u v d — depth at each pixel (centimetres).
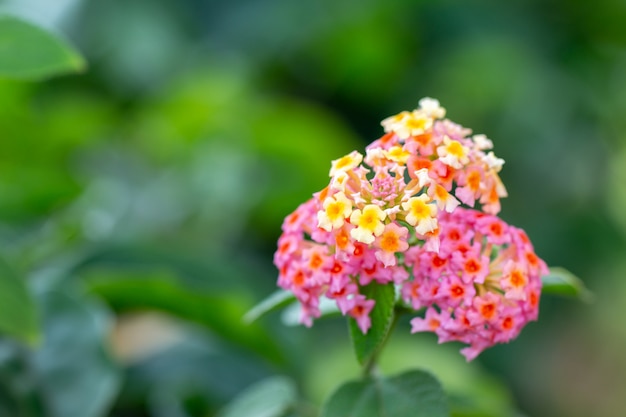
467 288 35
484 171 36
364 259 35
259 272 62
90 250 53
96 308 45
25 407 43
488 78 71
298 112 70
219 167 66
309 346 56
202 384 49
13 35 40
